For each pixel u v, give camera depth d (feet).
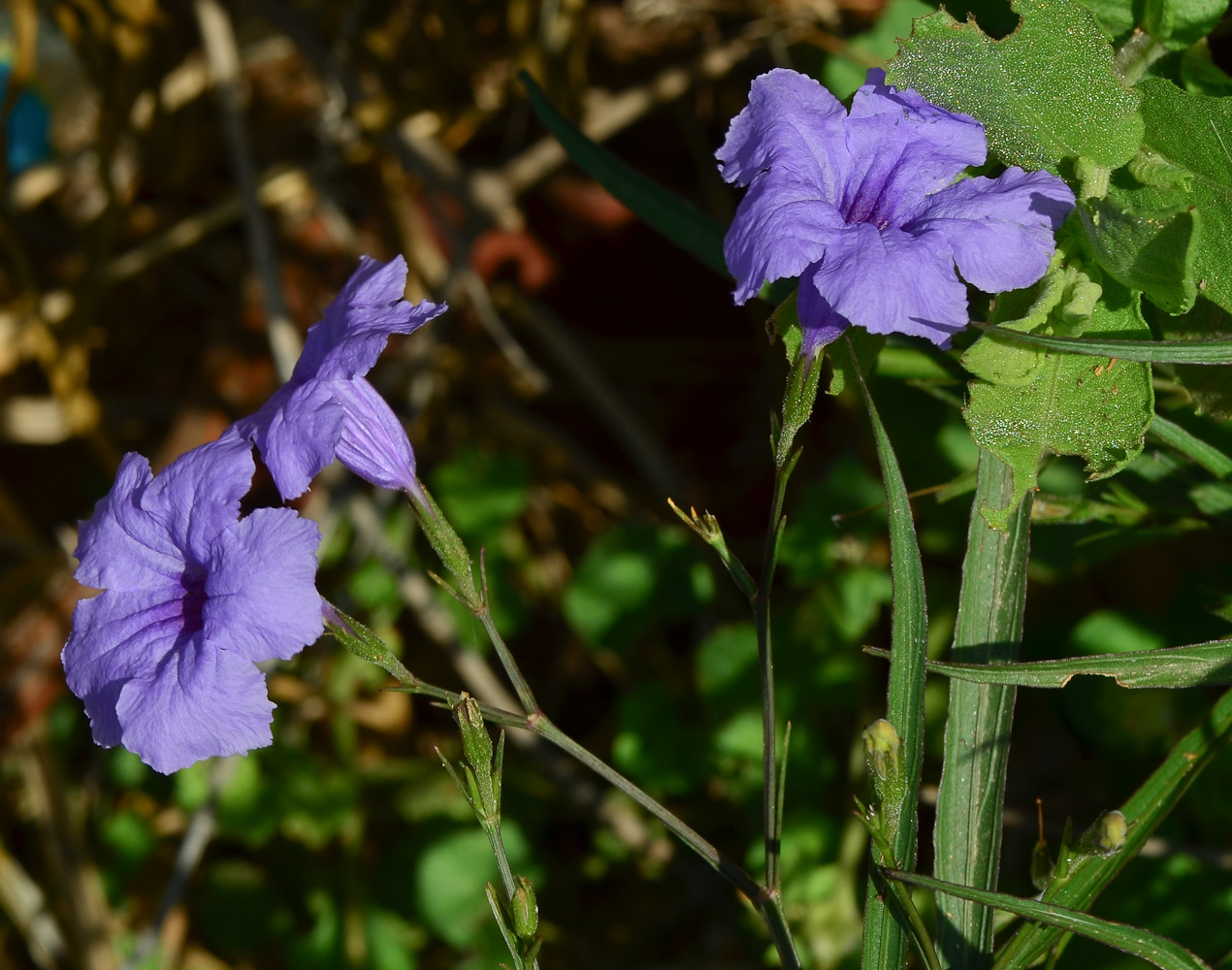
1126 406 1.47
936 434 1.85
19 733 2.09
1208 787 1.75
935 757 1.85
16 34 2.06
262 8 2.12
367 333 1.48
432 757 2.05
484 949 1.93
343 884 1.97
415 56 2.09
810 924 1.84
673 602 1.98
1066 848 1.44
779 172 1.44
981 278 1.43
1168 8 1.53
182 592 1.51
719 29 2.12
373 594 2.07
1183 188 1.46
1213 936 1.71
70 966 2.10
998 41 1.50
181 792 2.05
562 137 1.63
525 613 2.08
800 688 1.88
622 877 1.98
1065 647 1.85
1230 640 1.45
